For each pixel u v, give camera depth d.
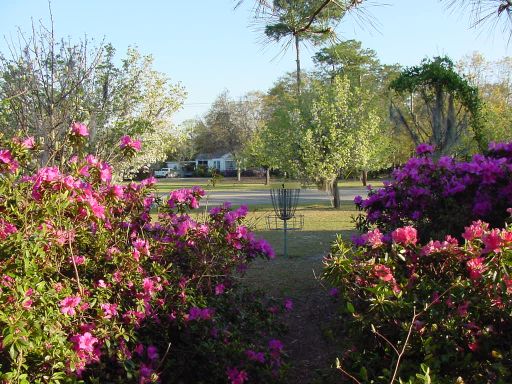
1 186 2.67
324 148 17.84
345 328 3.18
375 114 18.06
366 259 2.79
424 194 4.92
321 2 2.78
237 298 4.24
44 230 2.55
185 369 3.43
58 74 7.87
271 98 47.00
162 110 14.10
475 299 2.34
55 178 2.70
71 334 2.69
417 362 2.40
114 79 10.78
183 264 4.11
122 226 4.06
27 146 3.13
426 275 2.56
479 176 4.64
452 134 13.25
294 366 4.12
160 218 4.38
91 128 8.27
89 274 3.29
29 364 2.37
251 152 42.72
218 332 3.57
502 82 33.84
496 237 2.11
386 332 2.46
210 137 51.88
